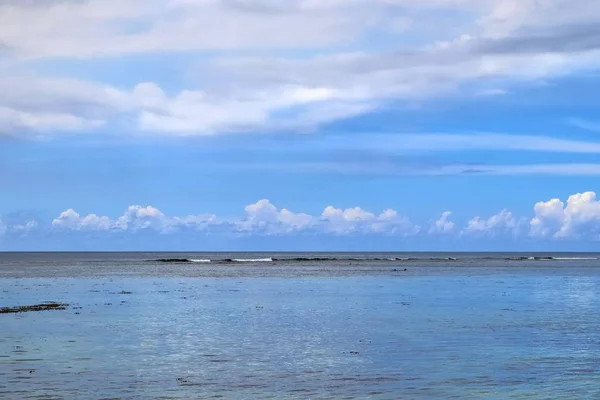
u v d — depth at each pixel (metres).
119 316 53.12
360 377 29.80
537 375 30.23
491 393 26.94
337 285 94.81
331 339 41.03
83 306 61.56
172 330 44.94
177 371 31.09
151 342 39.59
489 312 57.19
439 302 67.25
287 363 33.16
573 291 83.31
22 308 58.28
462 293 79.81
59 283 98.00
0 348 37.06
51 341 39.66
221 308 60.53
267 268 160.25
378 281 105.38
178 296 74.12
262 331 44.69
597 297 73.75
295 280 107.75
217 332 44.12
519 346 38.16
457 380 29.22
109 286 91.25
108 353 35.75
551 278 115.69
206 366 32.31
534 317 53.16
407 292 81.38
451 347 37.88
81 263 197.25
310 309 59.91
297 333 43.75
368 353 35.94
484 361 33.53
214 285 94.25
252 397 26.22
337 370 31.38
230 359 34.19
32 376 29.75
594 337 41.72
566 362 33.25
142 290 83.50
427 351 36.56
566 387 27.98
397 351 36.56
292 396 26.41
